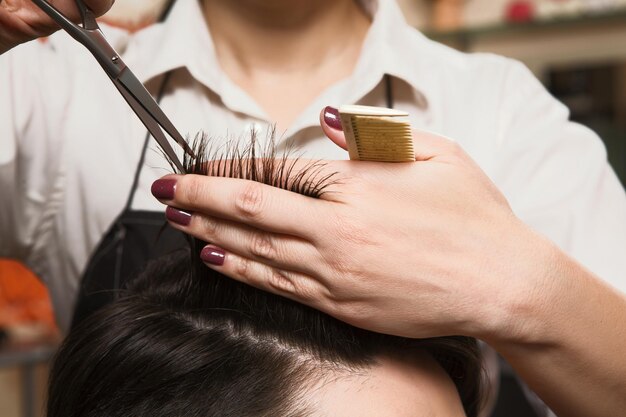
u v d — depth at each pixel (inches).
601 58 103.6
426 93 40.6
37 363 90.6
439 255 25.1
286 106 41.5
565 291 26.7
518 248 26.1
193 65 40.1
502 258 25.8
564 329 26.9
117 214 41.0
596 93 104.3
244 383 26.1
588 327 27.3
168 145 26.8
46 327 91.4
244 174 26.8
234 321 27.2
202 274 28.1
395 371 27.3
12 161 40.2
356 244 24.4
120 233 40.1
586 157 41.1
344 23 42.2
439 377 28.5
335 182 25.3
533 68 106.7
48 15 24.7
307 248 24.8
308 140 39.8
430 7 109.8
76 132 41.0
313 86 42.0
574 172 40.7
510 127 41.7
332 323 27.2
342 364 26.8
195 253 27.9
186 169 27.4
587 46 104.0
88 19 24.9
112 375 27.5
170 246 39.0
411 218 24.9
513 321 25.9
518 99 42.3
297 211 24.2
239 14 40.9
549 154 41.0
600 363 28.0
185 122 41.3
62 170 41.4
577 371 28.2
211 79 40.2
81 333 29.2
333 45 42.1
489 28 106.9
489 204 26.3
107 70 25.3
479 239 25.6
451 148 27.3
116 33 44.6
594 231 39.8
